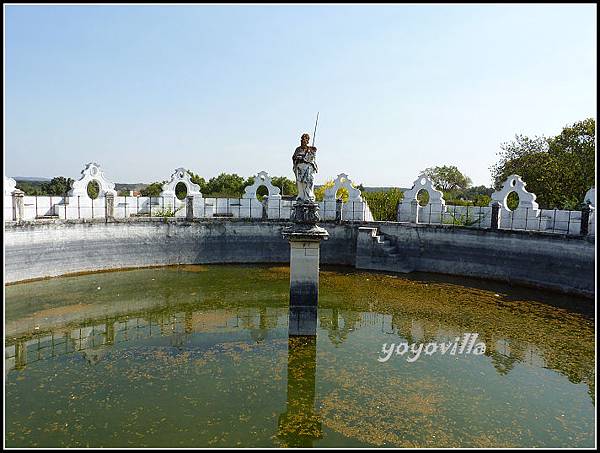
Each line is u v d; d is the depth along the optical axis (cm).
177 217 3184
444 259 3047
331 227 3353
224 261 3300
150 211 3388
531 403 1231
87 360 1470
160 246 3128
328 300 2291
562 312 2114
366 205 3562
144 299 2259
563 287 2505
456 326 1884
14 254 2473
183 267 3125
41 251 2605
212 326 1841
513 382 1359
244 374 1358
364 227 3228
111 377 1334
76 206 2998
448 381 1348
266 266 3228
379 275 2972
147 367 1408
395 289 2556
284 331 1770
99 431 1038
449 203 3975
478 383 1342
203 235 3247
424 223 3247
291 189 5641
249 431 1047
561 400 1255
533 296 2434
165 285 2567
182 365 1422
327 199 3522
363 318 1988
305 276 1627
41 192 4853
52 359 1484
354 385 1298
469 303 2259
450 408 1184
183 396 1214
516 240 2745
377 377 1358
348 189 3500
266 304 2200
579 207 3428
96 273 2838
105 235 2911
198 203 3491
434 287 2625
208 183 6031
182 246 3194
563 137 4175
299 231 1588
